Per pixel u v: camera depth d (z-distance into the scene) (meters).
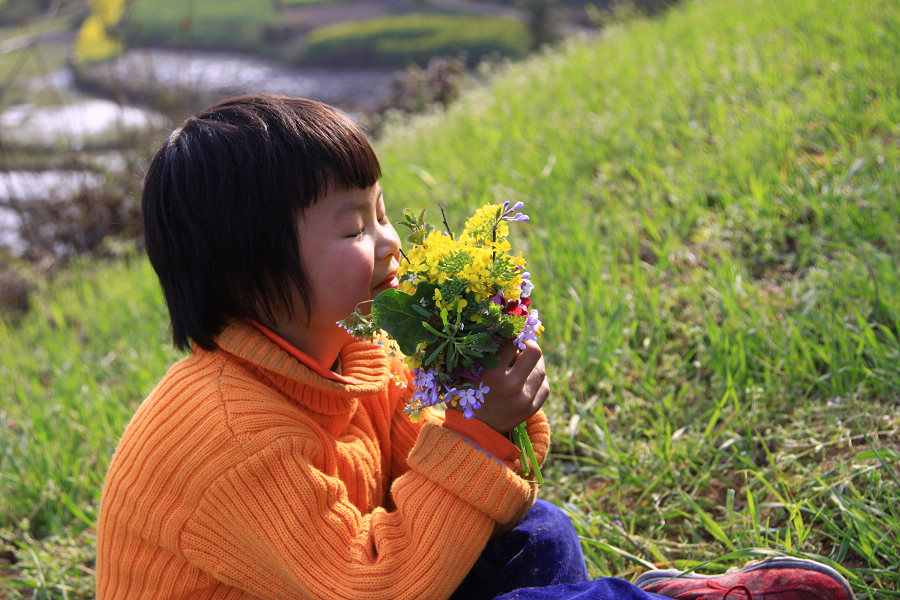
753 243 2.97
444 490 1.40
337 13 43.53
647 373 2.48
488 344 1.33
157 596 1.45
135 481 1.42
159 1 42.22
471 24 33.81
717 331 2.47
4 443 2.93
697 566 1.71
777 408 2.25
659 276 2.88
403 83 8.83
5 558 2.52
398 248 1.53
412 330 1.34
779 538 1.90
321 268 1.40
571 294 2.82
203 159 1.37
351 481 1.57
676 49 5.47
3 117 13.24
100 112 15.68
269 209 1.36
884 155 3.18
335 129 1.41
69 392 3.25
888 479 1.92
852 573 1.68
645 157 3.85
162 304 4.03
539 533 1.58
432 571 1.36
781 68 4.45
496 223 1.42
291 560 1.35
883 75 3.93
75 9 7.48
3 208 7.75
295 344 1.49
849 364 2.26
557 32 30.06
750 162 3.43
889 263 2.54
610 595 1.39
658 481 2.13
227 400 1.40
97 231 6.48
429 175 4.37
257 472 1.36
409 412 1.38
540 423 1.68
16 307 5.66
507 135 4.85
